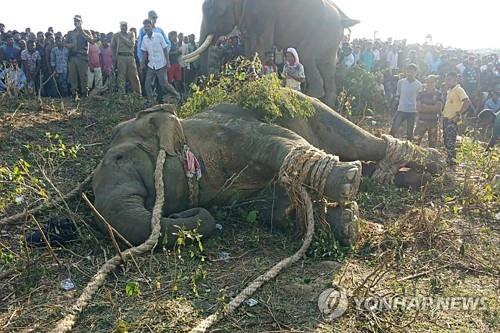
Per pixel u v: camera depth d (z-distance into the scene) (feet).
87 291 14.44
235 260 17.22
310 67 38.60
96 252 17.34
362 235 18.92
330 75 40.34
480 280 16.53
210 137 20.25
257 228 19.76
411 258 17.72
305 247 17.38
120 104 36.99
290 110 21.93
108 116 33.86
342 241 18.10
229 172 20.26
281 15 37.04
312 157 18.33
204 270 16.37
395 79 50.34
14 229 19.16
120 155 18.56
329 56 39.60
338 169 17.92
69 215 18.57
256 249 18.06
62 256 17.10
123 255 15.87
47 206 19.65
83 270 16.21
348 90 44.19
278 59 40.19
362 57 55.98
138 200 17.57
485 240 19.62
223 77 24.30
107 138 30.07
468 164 27.48
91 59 43.93
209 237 18.40
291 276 16.14
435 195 24.26
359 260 17.51
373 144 23.75
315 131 23.09
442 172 25.44
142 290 15.02
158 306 14.17
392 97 47.73
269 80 21.95
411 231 19.24
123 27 40.86
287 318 13.88
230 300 14.58
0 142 27.50
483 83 50.65
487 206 22.82
